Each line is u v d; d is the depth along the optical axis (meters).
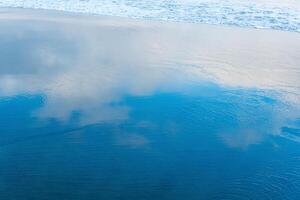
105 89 10.28
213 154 7.70
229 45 14.37
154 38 14.80
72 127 8.43
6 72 11.09
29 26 15.62
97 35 14.84
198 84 10.81
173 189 6.64
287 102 10.02
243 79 11.27
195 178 6.96
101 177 6.83
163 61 12.39
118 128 8.46
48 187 6.51
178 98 9.95
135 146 7.82
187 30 16.16
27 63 11.77
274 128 8.79
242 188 6.76
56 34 14.70
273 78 11.43
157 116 9.03
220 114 9.26
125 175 6.91
